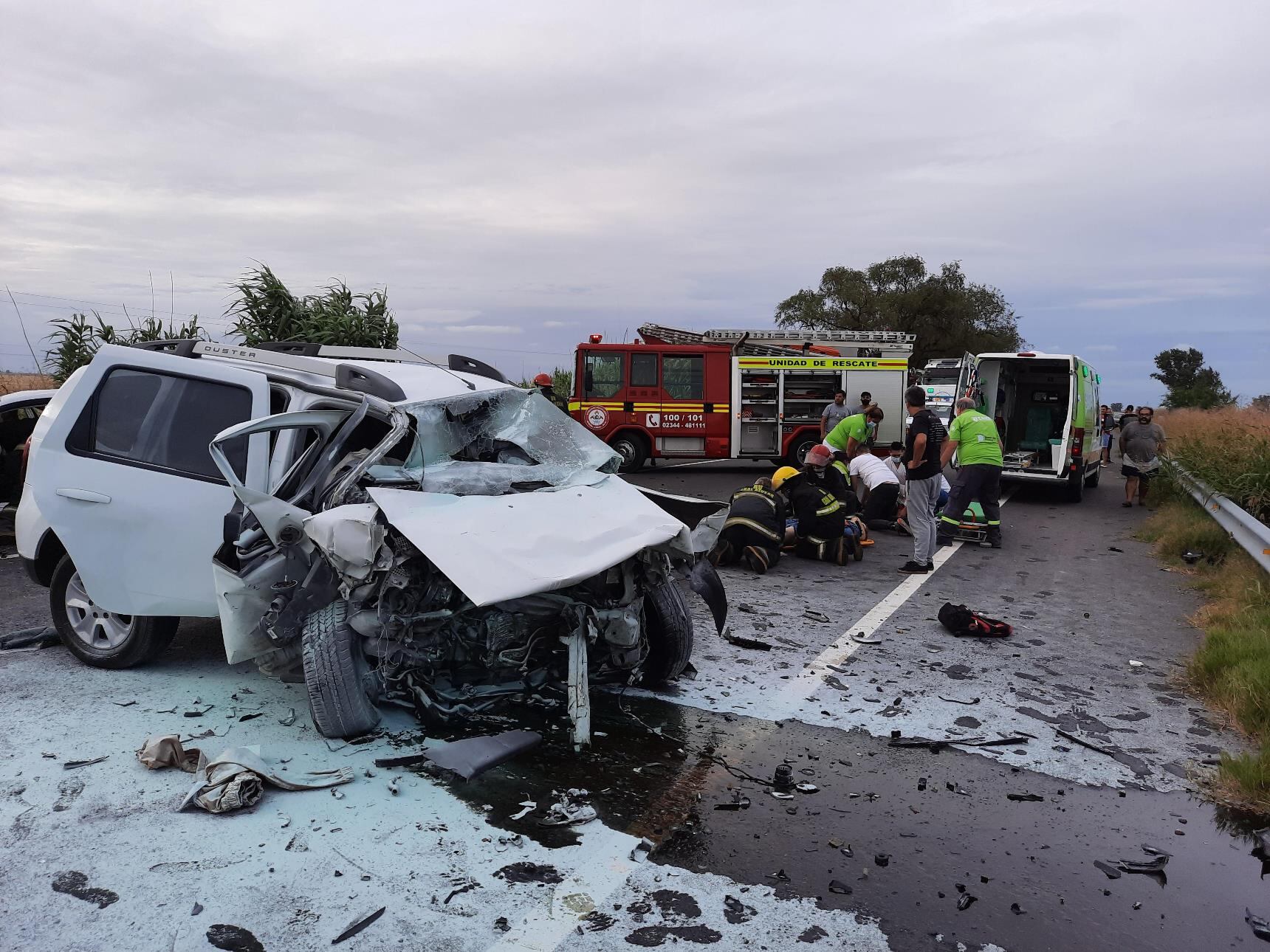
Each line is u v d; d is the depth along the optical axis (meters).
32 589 6.70
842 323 50.03
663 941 2.73
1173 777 4.10
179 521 4.40
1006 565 9.27
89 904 2.76
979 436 10.38
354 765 3.77
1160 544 10.29
